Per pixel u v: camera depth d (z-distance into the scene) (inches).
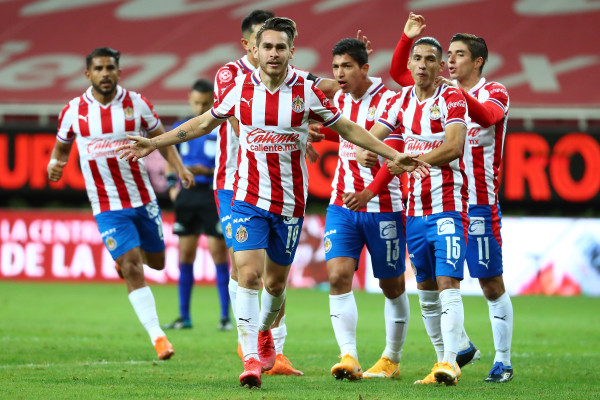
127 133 1111.6
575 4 3540.8
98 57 1096.8
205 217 1481.3
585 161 2677.2
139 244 1114.1
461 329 900.6
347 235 914.1
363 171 924.0
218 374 927.0
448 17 3523.6
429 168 877.2
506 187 2694.4
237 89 819.4
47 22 3710.6
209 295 2283.5
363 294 2423.7
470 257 943.7
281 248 849.5
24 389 789.2
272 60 791.1
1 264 2615.7
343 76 942.4
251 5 3718.0
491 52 3378.4
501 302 935.7
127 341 1273.4
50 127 2805.1
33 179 2802.7
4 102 3193.9
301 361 1074.7
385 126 912.3
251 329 808.3
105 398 735.7
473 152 939.3
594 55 3348.9
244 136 829.8
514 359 1120.2
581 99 3164.4
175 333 1412.4
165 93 3321.9
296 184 834.8
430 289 926.4
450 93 863.7
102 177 1107.9
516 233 2469.2
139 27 3666.3
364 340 1339.8
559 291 2449.6
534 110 3051.2
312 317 1726.1
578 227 2459.4
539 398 762.8
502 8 3548.2
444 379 831.7
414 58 871.1
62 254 2605.8
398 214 927.7
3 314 1675.7
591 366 1048.8
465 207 881.5
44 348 1163.3
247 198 827.4
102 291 2289.6
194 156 1489.9
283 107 809.5
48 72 3467.0
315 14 3602.4
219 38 3580.2
